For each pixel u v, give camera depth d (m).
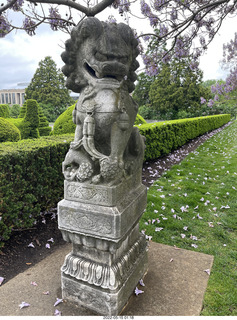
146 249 2.18
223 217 3.44
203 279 2.12
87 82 1.68
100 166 1.59
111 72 1.60
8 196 2.73
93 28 1.55
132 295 1.91
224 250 2.66
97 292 1.68
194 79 18.55
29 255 2.64
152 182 5.03
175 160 7.25
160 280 2.10
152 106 20.72
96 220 1.60
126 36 1.65
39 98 25.92
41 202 3.38
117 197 1.64
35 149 3.16
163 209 3.64
